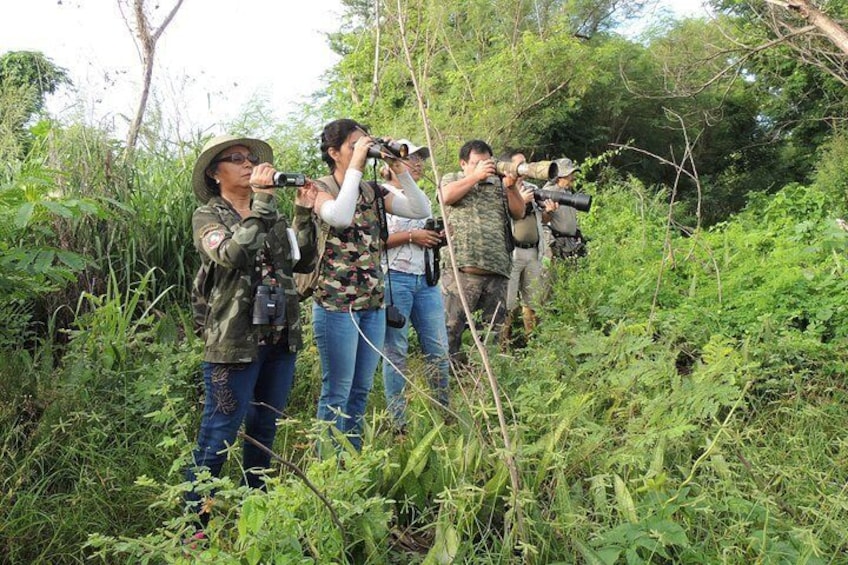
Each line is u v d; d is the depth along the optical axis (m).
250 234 3.22
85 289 5.68
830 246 7.49
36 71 6.39
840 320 5.60
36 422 4.02
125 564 3.15
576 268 6.57
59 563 3.24
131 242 6.00
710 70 14.15
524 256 6.14
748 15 14.73
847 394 4.55
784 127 21.34
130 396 4.21
